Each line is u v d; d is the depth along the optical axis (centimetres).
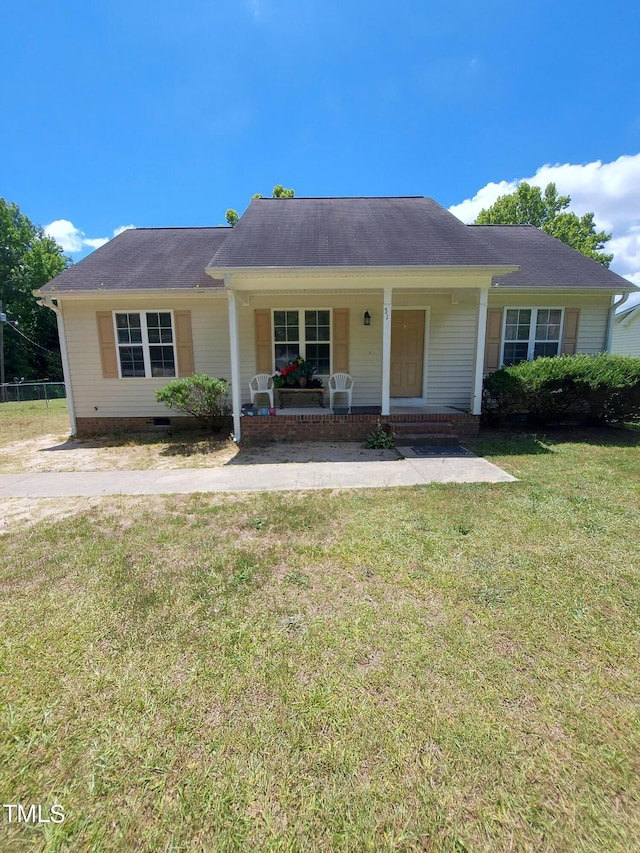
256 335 905
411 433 746
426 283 714
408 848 132
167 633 238
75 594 281
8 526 404
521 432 827
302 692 195
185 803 147
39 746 170
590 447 700
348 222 881
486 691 194
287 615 254
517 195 2891
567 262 982
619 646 224
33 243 2944
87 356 902
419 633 235
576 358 820
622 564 308
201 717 182
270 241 770
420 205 1003
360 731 174
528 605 260
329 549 339
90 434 905
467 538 354
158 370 913
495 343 934
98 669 212
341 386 925
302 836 136
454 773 156
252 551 339
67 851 133
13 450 771
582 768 157
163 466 638
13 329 2736
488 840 134
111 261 946
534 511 411
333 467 602
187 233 1116
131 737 173
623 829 137
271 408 809
